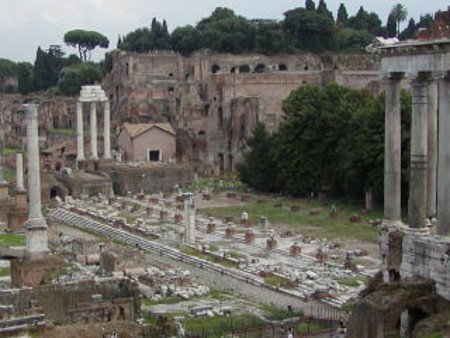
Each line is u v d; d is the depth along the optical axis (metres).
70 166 167.88
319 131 123.62
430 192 52.72
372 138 108.19
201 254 88.00
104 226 109.00
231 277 79.12
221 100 171.12
